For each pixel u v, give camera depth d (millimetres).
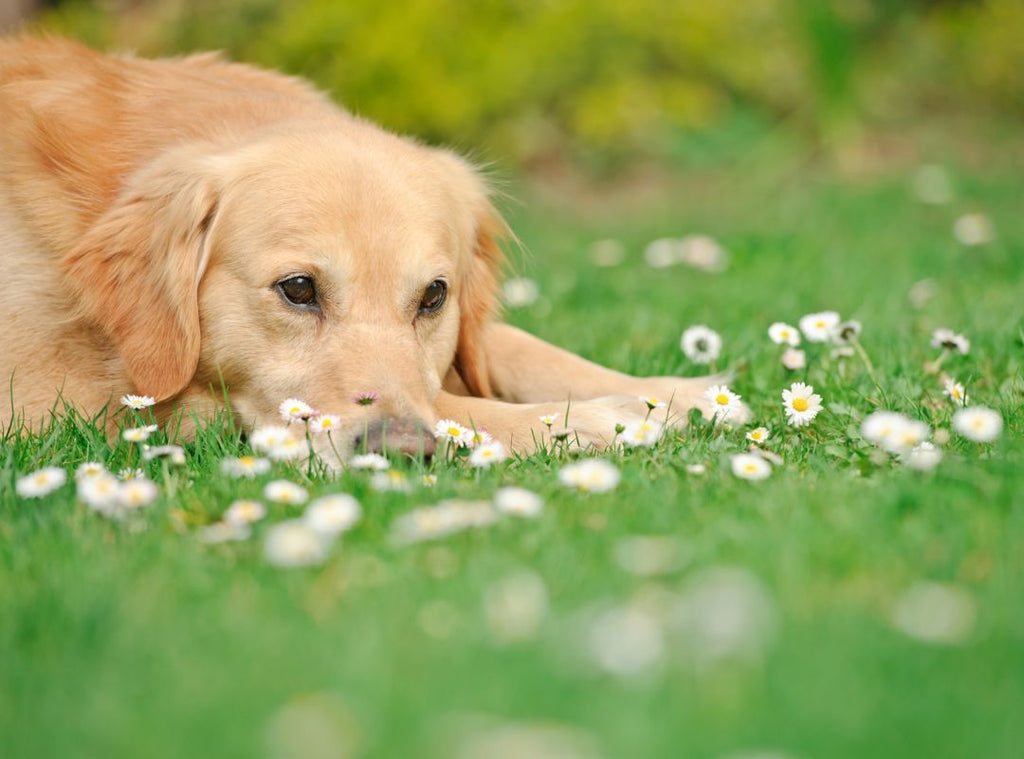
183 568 2801
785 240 8578
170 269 4320
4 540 3078
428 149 5078
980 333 5340
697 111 11797
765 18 12227
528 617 2408
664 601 2465
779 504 3102
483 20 11578
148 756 2014
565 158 11680
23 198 4480
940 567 2660
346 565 2779
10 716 2201
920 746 1957
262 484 3463
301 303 4258
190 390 4469
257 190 4312
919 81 12930
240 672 2283
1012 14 13305
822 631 2338
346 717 2059
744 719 2023
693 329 5117
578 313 6676
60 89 4785
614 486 3309
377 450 3828
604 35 11805
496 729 2006
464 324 5016
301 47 11102
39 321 4414
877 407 4297
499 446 3658
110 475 3471
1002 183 10492
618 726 2016
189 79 5125
